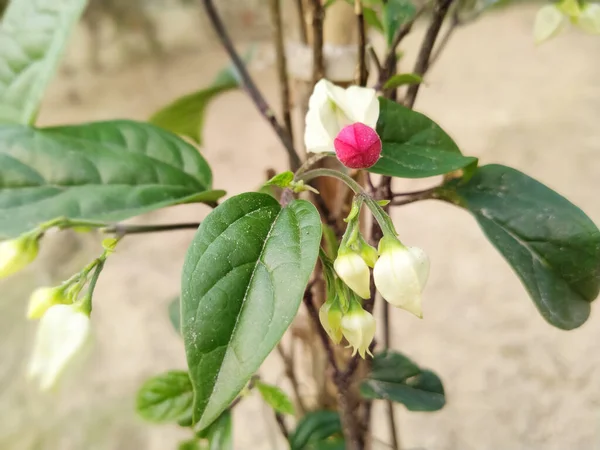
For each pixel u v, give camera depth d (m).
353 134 0.13
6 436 0.42
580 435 0.38
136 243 0.58
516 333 0.46
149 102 0.83
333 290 0.14
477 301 0.49
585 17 0.18
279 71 0.20
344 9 0.19
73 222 0.14
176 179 0.17
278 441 0.37
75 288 0.14
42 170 0.16
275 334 0.11
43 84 0.16
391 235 0.12
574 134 0.69
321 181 0.20
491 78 0.85
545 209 0.16
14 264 0.14
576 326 0.16
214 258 0.12
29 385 0.45
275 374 0.39
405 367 0.21
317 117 0.14
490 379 0.42
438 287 0.51
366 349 0.13
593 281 0.16
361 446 0.19
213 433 0.19
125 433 0.41
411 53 0.67
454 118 0.75
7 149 0.16
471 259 0.54
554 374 0.42
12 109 0.16
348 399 0.18
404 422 0.40
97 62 0.92
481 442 0.38
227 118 0.81
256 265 0.12
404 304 0.12
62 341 0.13
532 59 0.90
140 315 0.50
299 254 0.12
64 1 0.16
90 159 0.17
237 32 0.97
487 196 0.17
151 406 0.20
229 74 0.26
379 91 0.18
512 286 0.50
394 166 0.15
